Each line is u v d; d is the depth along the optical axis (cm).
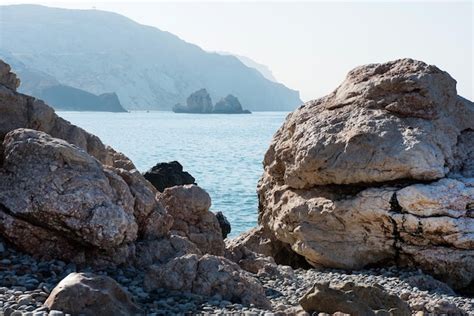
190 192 1630
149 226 1366
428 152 1630
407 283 1519
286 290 1321
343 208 1678
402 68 1847
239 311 1032
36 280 1074
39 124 1524
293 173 1867
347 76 2005
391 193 1614
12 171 1232
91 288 941
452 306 1250
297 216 1788
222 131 14450
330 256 1692
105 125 17400
